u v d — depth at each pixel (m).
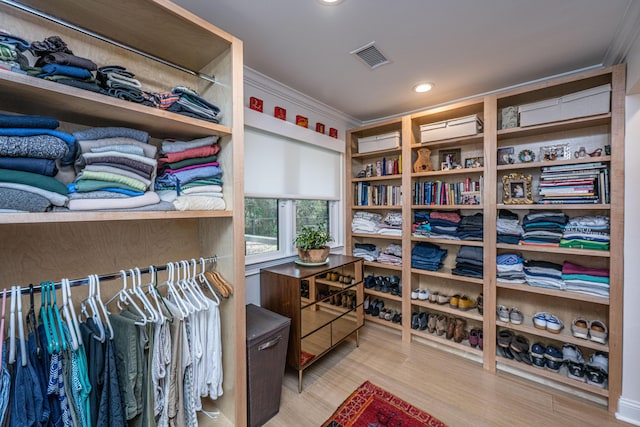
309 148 2.52
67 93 0.83
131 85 1.02
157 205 1.07
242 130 1.29
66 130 1.11
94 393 0.89
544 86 1.83
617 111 1.57
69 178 0.98
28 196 0.78
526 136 2.14
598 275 1.70
